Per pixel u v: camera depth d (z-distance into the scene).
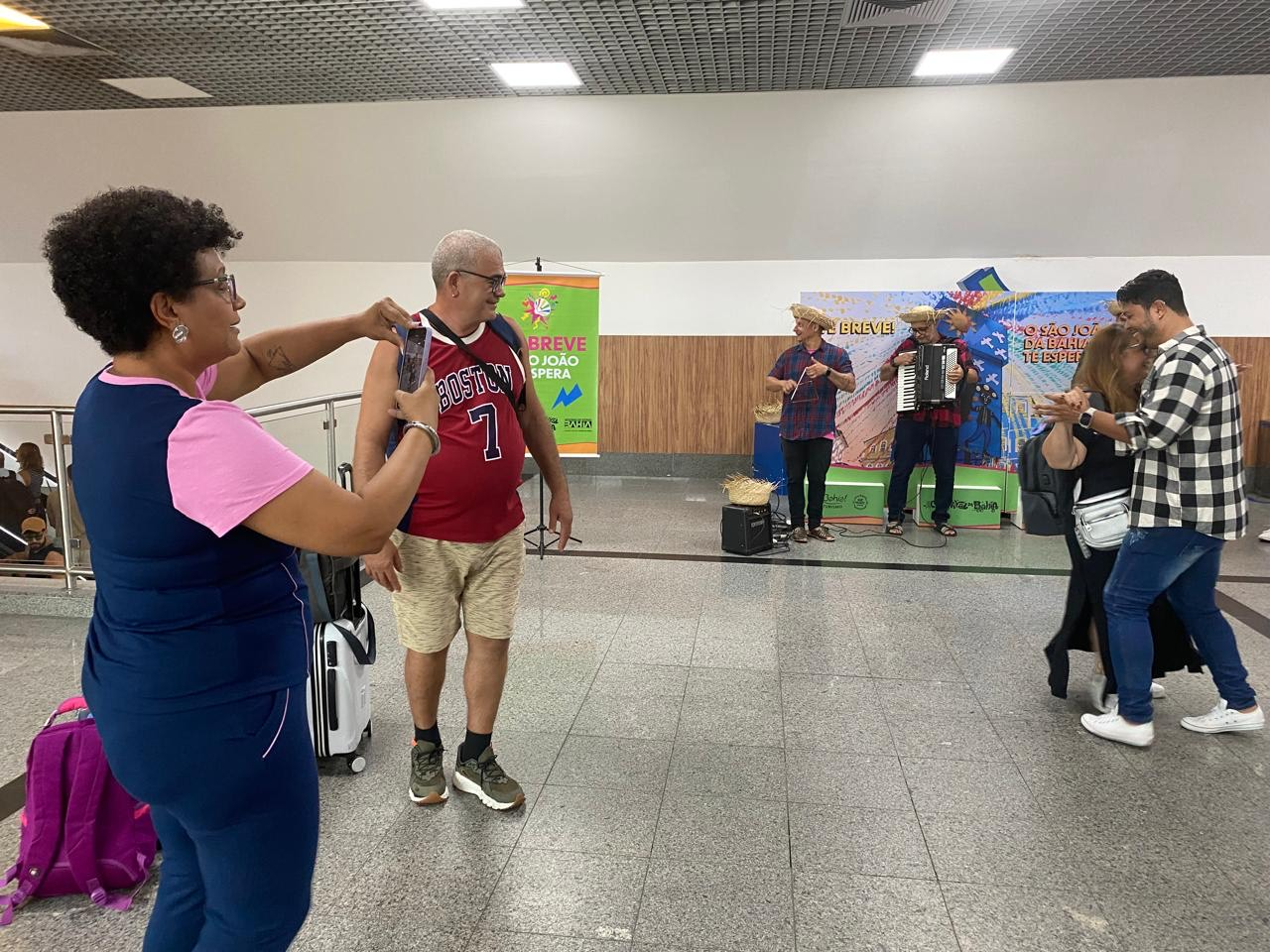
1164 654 2.99
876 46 5.12
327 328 1.55
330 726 2.61
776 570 5.12
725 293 8.04
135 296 1.06
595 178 6.95
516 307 5.79
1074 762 2.73
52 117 6.53
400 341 1.54
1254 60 5.36
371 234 7.71
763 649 3.78
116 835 2.06
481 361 2.25
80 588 4.36
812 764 2.72
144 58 5.31
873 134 6.33
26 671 3.52
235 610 1.14
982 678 3.43
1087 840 2.29
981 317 6.27
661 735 2.93
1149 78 5.73
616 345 8.26
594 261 8.02
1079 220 6.91
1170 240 6.96
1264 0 4.47
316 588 2.65
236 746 1.14
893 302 6.32
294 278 8.22
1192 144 6.18
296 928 1.28
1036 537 6.02
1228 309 7.14
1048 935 1.91
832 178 6.77
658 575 5.01
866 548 5.70
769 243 7.55
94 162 6.96
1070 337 6.23
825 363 5.77
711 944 1.88
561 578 4.95
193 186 7.20
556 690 3.32
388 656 3.65
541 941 1.89
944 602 4.48
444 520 2.25
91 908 2.02
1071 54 5.25
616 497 7.55
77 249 1.04
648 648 3.79
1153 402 2.57
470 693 2.44
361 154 6.80
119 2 4.45
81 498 1.11
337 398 4.23
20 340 8.58
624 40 5.03
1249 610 4.29
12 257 8.20
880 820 2.39
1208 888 2.08
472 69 5.55
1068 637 3.08
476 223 7.50
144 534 1.07
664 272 8.06
